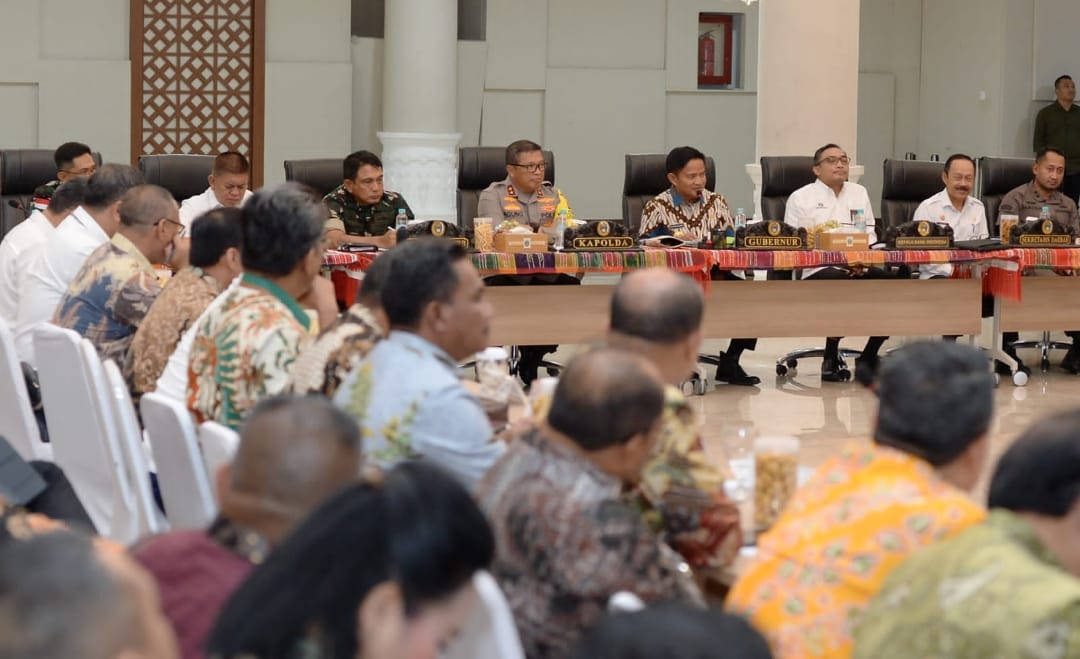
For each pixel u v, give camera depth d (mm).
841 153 8859
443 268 3328
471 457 3209
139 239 4910
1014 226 8078
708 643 1269
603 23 13742
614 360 2545
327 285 4488
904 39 14938
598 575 2445
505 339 7617
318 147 12773
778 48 10375
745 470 3467
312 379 3531
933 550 2072
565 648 2443
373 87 13055
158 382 4082
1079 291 8273
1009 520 2146
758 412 7512
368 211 8211
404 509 1606
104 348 4793
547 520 2471
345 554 1583
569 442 2529
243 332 3676
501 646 2053
